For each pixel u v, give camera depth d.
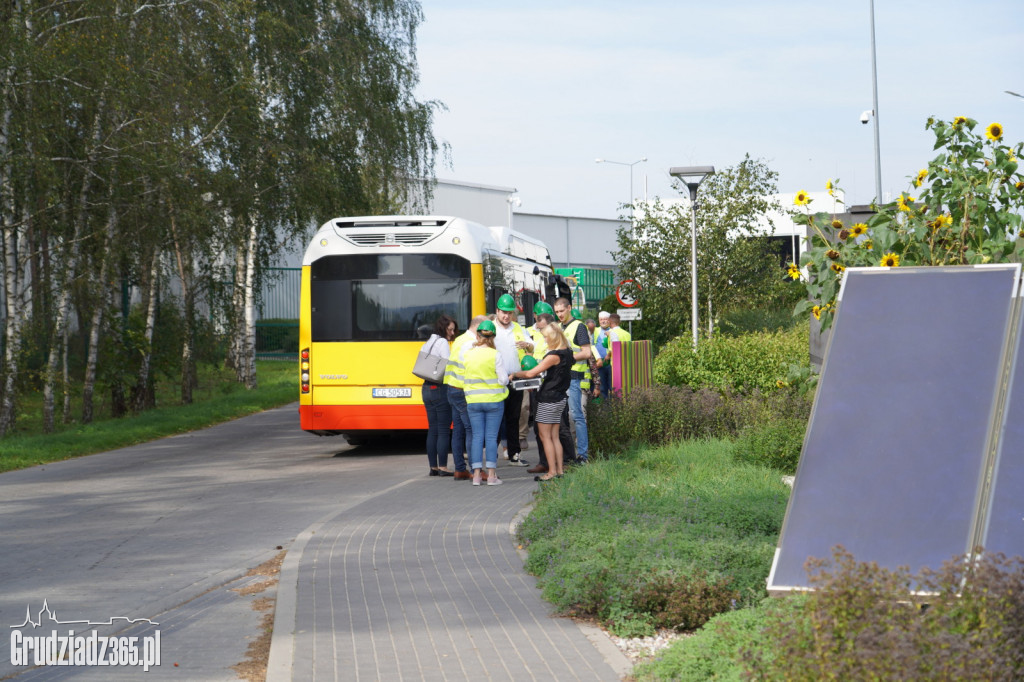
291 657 5.88
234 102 26.17
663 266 29.05
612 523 8.62
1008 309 5.54
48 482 15.20
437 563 8.31
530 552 8.26
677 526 8.37
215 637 6.80
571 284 28.48
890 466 5.02
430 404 14.12
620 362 16.70
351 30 32.34
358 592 7.39
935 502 4.83
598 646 6.00
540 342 15.88
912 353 5.46
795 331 20.20
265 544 9.91
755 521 8.67
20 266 24.23
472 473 13.67
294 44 30.14
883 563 4.68
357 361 16.98
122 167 23.28
